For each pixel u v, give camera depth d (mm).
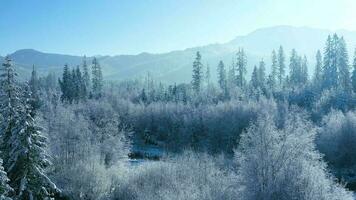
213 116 100188
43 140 34812
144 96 153750
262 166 35500
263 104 98562
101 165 53938
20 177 32938
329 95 109188
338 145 75938
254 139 36812
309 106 110125
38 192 33250
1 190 28688
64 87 134875
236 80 155125
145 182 46438
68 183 49906
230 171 45594
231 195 37219
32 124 33500
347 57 132750
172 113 112562
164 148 97562
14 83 34375
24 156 32750
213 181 39969
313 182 33438
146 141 106125
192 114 107375
